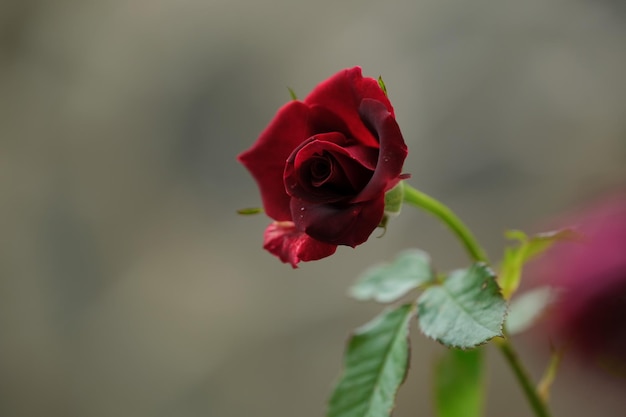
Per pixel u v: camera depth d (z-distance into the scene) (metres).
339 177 0.57
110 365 1.35
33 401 1.33
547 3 1.34
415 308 0.63
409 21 1.40
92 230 1.42
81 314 1.38
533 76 1.32
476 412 0.70
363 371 0.63
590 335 0.73
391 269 0.67
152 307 1.37
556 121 1.29
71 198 1.43
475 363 0.69
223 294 1.36
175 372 1.32
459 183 1.31
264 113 1.43
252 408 1.28
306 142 0.57
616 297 0.72
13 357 1.35
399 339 0.63
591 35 1.32
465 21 1.37
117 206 1.43
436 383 0.70
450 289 0.61
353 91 0.58
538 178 1.27
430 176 1.32
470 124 1.33
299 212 0.56
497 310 0.59
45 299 1.39
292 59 1.43
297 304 1.33
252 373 1.30
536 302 0.72
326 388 1.26
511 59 1.34
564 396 1.03
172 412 1.30
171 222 1.42
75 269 1.41
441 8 1.39
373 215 0.56
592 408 0.99
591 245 0.73
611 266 0.72
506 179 1.29
